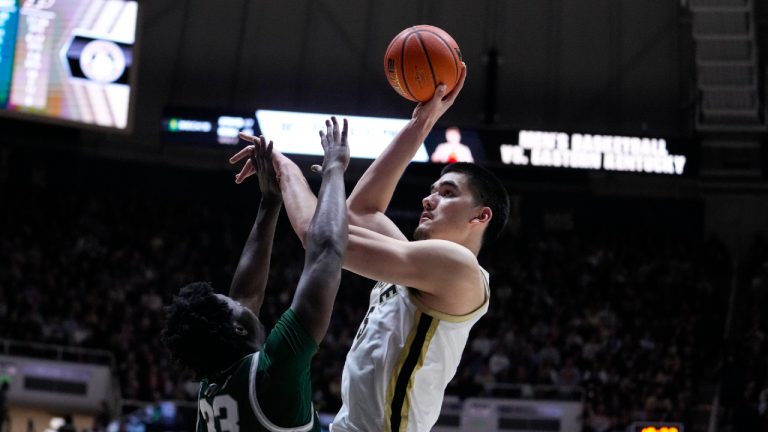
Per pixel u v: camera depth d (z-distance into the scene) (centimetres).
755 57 1758
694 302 1833
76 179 2086
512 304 1780
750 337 1659
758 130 1941
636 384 1520
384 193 303
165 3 2203
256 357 252
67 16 1430
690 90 2142
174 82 2191
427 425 293
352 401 286
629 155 1767
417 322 286
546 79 2205
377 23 2212
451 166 319
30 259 1775
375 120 1770
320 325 249
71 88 1416
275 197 320
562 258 1980
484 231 313
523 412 1486
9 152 2034
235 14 2217
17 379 1565
